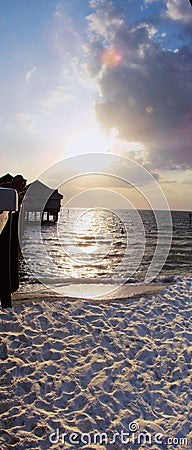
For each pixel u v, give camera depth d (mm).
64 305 4828
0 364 3250
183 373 3375
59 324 4168
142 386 3109
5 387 2930
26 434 2447
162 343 3947
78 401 2838
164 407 2863
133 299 5387
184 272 13133
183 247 23016
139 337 4023
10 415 2623
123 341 3881
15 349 3523
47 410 2709
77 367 3291
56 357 3432
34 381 3029
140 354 3635
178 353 3740
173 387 3143
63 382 3053
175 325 4469
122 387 3059
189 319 4754
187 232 36531
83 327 4133
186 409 2857
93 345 3725
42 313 4426
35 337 3789
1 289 3711
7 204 2559
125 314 4688
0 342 3631
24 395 2854
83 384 3059
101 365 3357
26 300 4867
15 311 4406
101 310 4781
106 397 2912
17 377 3070
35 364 3289
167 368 3428
